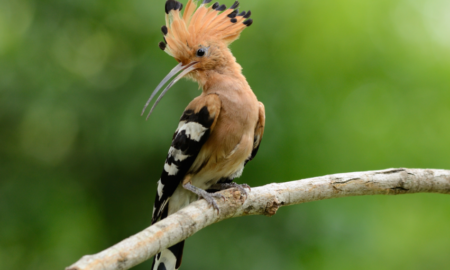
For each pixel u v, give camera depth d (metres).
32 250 13.19
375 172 6.19
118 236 12.76
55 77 12.57
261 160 11.85
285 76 12.43
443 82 13.57
